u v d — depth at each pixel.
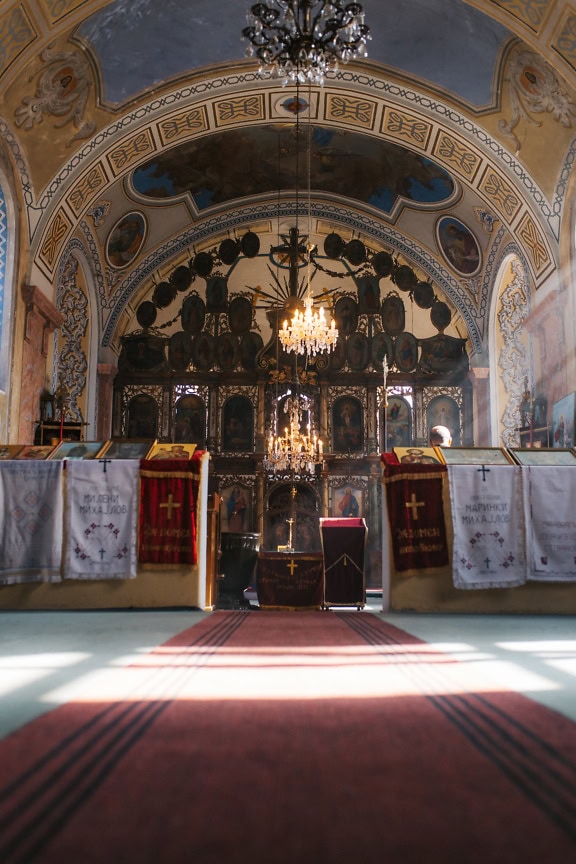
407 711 2.92
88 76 16.31
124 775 2.10
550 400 17.97
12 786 2.00
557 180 17.08
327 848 1.62
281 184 24.17
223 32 16.91
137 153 19.25
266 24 11.99
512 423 22.59
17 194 16.44
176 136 19.56
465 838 1.67
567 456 8.75
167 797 1.93
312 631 5.98
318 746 2.41
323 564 11.84
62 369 22.33
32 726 2.65
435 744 2.44
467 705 3.03
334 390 25.58
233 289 25.98
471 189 19.75
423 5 15.82
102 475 8.35
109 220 22.64
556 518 8.23
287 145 22.08
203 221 25.11
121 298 24.81
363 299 25.95
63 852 1.58
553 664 4.19
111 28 15.59
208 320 25.83
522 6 14.04
